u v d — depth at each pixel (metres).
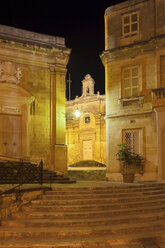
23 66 16.67
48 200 9.47
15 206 8.76
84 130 37.31
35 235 7.46
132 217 8.62
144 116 16.48
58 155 16.80
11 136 15.98
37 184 11.55
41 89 17.06
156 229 8.27
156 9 16.77
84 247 7.04
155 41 16.38
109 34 18.41
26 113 16.41
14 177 12.53
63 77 17.62
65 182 13.34
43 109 17.00
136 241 7.40
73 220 8.19
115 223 8.35
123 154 14.84
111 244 7.24
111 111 17.80
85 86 38.34
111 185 11.58
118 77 17.73
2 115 15.90
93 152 36.06
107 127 17.77
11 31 16.55
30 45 16.70
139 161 15.20
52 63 17.44
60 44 17.69
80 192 10.29
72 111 38.94
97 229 7.70
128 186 11.42
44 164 16.61
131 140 16.88
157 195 10.99
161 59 16.22
